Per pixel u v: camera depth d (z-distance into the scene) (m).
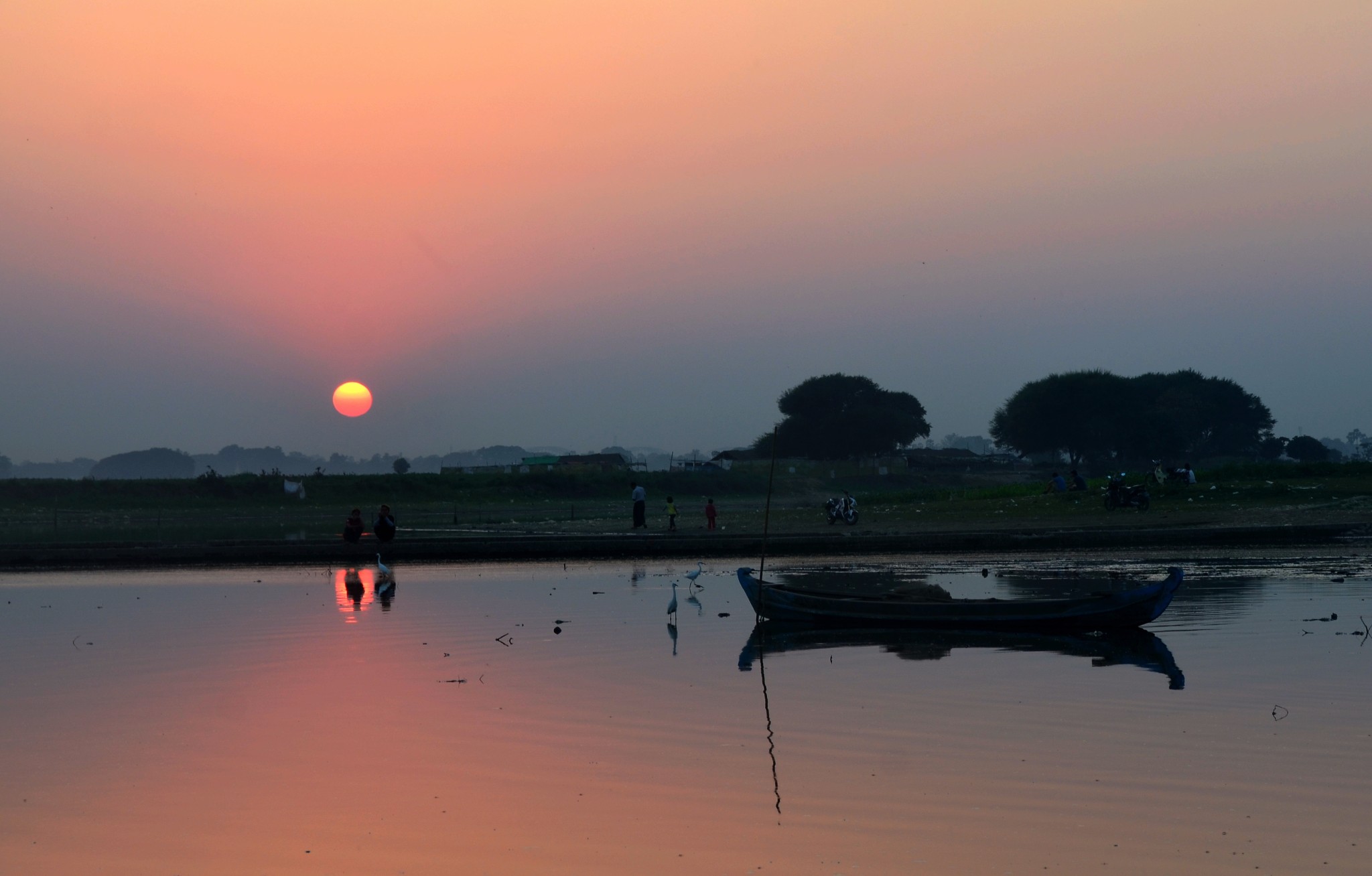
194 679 17.14
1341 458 159.50
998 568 31.47
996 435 145.75
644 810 10.50
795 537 36.44
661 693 15.62
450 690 16.05
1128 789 10.85
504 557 36.59
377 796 11.04
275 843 9.82
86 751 12.88
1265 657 17.72
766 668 17.55
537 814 10.43
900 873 8.86
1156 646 19.02
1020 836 9.62
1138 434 129.62
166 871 9.21
